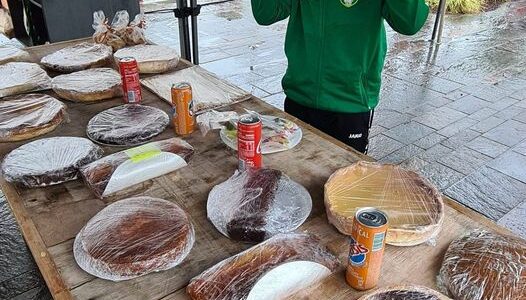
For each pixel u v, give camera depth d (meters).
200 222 1.02
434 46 4.90
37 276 2.00
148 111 1.49
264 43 4.83
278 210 1.03
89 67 1.87
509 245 0.92
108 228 0.96
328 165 1.24
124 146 1.33
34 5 3.08
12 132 1.34
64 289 0.84
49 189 1.13
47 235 0.97
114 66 1.92
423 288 0.82
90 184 1.11
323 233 0.98
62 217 1.03
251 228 0.96
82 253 0.90
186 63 1.99
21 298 1.91
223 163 1.25
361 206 1.01
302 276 0.84
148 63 1.81
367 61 1.69
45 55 2.04
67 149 1.25
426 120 3.40
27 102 1.52
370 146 3.05
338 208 1.00
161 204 1.04
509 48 4.90
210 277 0.84
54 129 1.42
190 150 1.27
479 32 5.40
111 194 1.11
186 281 0.86
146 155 1.20
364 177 1.11
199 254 0.93
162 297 0.83
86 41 2.21
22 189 1.13
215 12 5.80
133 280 0.86
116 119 1.44
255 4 1.74
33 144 1.28
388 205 1.02
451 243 0.94
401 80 4.07
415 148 3.05
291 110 1.88
